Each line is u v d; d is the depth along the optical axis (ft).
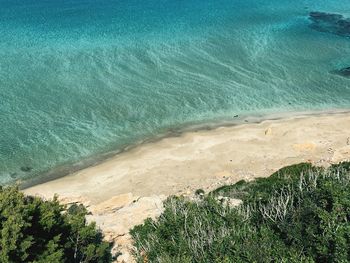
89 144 145.48
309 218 46.47
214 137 144.25
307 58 214.90
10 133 150.10
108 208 92.99
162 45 230.48
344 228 42.04
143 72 198.18
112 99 173.58
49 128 153.79
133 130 153.69
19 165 135.13
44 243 49.78
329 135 140.36
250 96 177.99
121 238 63.16
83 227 54.80
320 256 40.81
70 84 185.57
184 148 138.41
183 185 117.08
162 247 48.24
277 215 49.44
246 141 139.95
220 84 187.62
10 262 41.68
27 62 206.69
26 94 176.55
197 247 46.32
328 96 178.91
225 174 120.37
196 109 167.53
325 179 58.70
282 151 132.16
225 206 59.26
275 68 203.72
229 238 45.39
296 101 174.60
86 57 213.46
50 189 119.44
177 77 193.77
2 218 47.14
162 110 166.50
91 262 52.34
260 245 43.78
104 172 127.44
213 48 226.99
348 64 208.23
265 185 88.07
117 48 225.56
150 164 130.11
